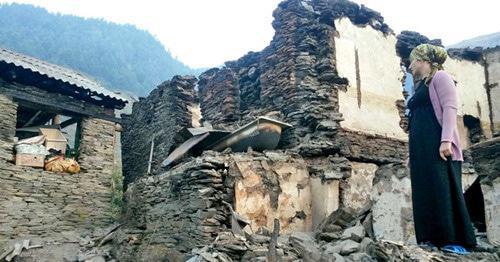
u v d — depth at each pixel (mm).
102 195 12406
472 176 7320
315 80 10258
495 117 14922
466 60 15086
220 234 6512
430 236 3658
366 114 10742
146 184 9391
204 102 13406
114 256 9336
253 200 7383
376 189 6312
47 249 10023
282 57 10773
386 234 5988
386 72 11742
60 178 11711
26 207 10906
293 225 7754
